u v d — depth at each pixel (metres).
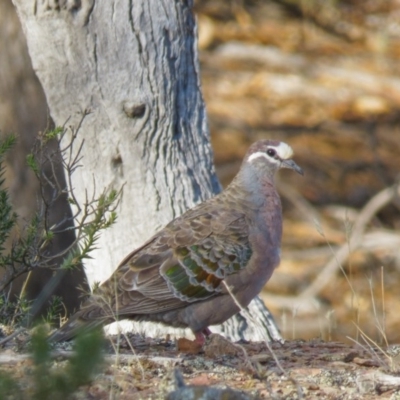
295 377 9.34
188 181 12.67
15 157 15.76
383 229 24.53
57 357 9.18
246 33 32.44
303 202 25.41
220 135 27.62
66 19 12.34
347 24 33.97
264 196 11.28
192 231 10.85
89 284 12.91
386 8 35.12
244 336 12.73
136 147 12.52
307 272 23.06
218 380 9.15
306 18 33.69
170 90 12.60
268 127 28.23
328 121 28.66
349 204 25.47
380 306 21.80
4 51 16.05
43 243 10.12
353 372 9.57
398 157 27.39
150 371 9.36
